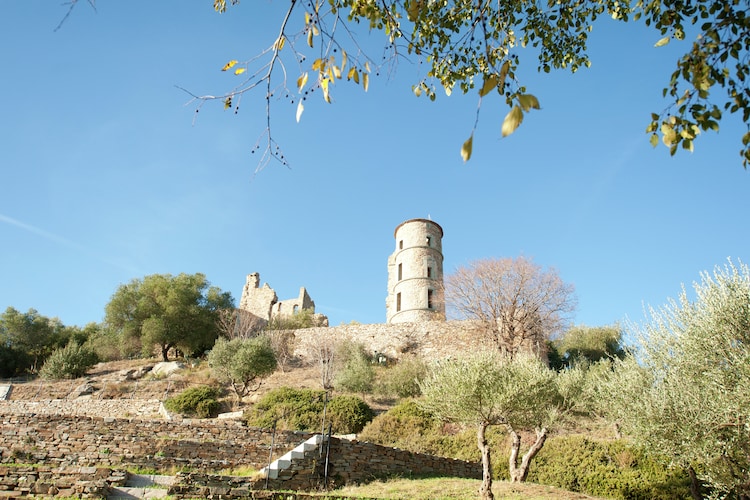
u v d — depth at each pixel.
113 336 39.88
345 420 19.64
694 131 3.81
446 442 17.75
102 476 10.08
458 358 13.45
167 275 43.56
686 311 10.07
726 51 3.92
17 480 9.28
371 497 10.53
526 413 12.34
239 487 10.98
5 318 40.56
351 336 35.81
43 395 25.41
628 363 11.08
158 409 22.02
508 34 6.29
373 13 4.36
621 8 6.08
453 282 32.59
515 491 11.84
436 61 6.19
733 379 8.67
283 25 3.53
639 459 13.41
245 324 41.22
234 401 23.70
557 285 30.34
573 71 6.73
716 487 8.87
